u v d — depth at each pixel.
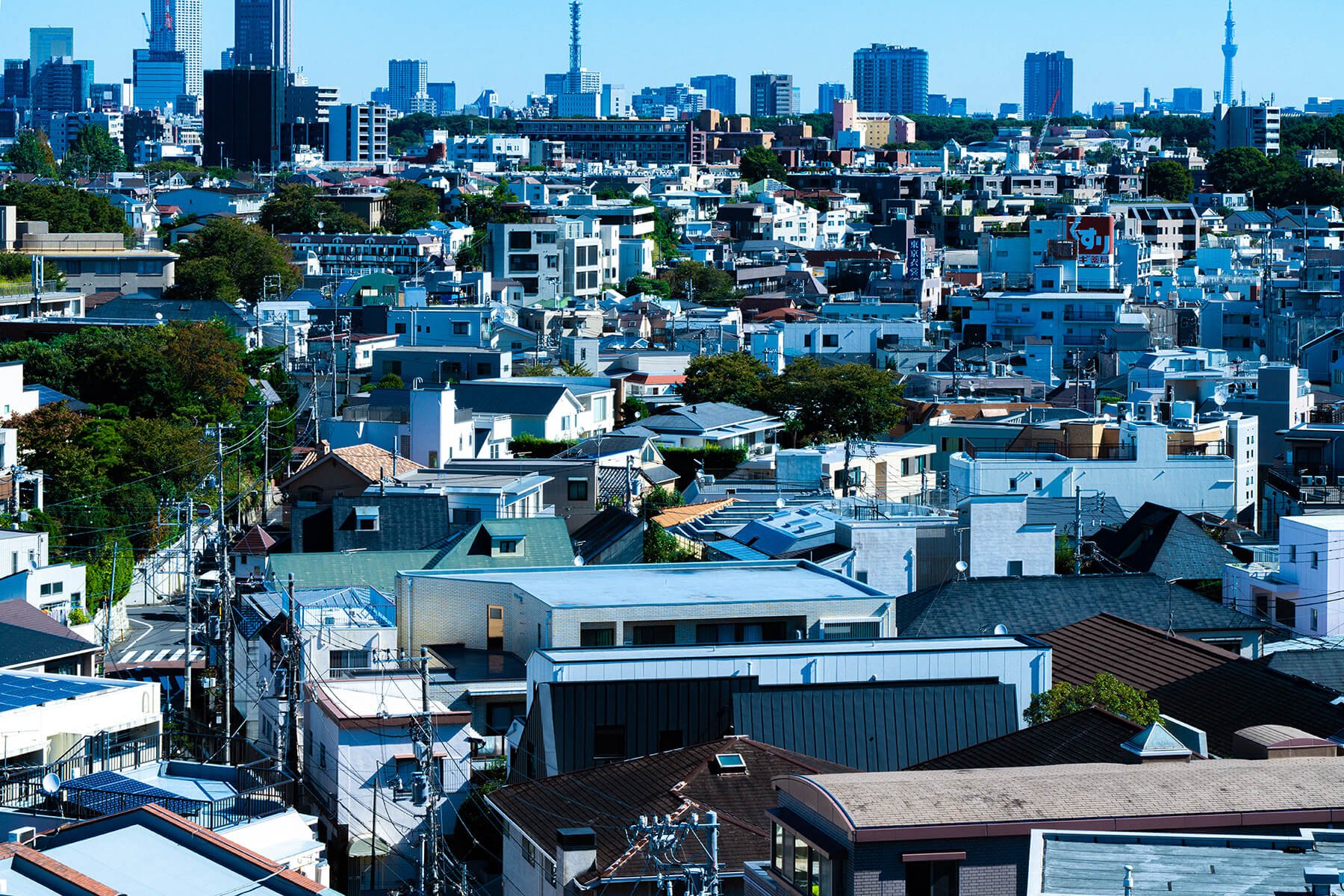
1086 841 32.62
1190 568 86.81
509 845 45.78
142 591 98.00
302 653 59.44
